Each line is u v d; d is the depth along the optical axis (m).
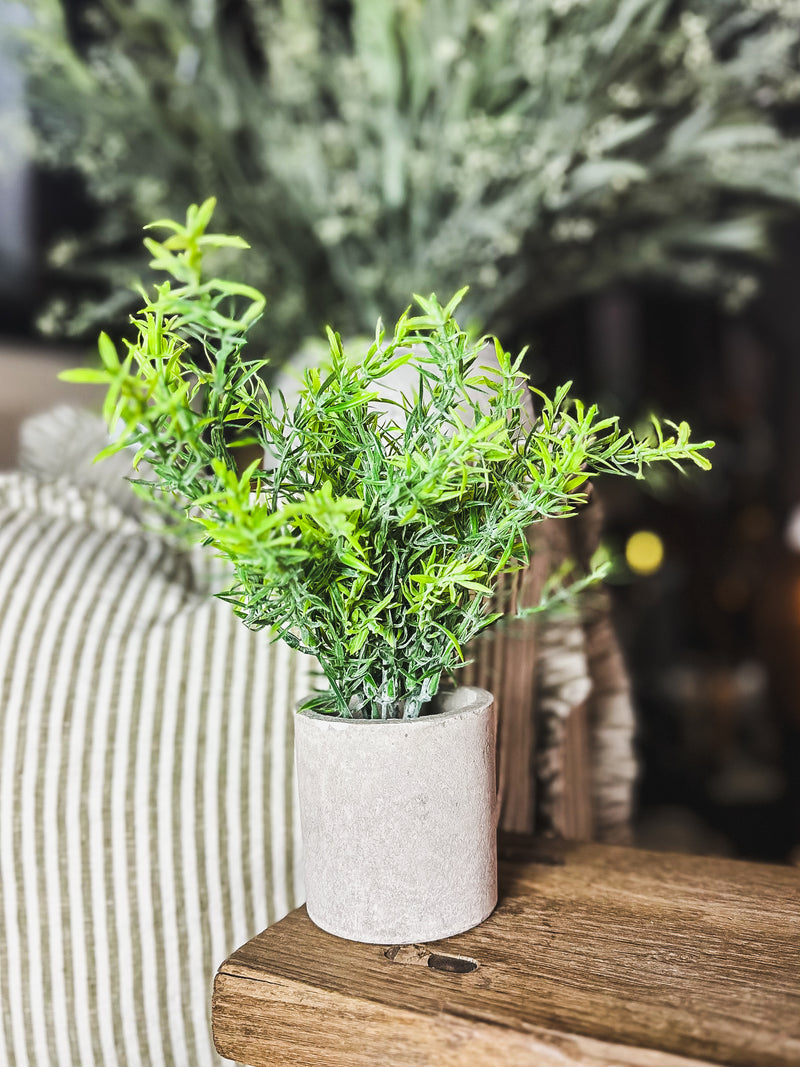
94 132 1.42
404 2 1.29
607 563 0.60
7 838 0.67
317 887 0.54
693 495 3.99
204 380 0.45
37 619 0.70
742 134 1.32
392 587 0.50
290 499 0.48
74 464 0.95
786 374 4.27
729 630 3.63
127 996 0.68
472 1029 0.43
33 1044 0.68
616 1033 0.42
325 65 1.44
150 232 1.64
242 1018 0.49
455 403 0.48
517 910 0.56
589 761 0.96
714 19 1.39
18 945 0.67
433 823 0.51
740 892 0.58
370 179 1.38
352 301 1.43
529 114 1.30
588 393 3.82
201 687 0.71
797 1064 0.40
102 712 0.69
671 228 1.46
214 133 1.40
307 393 0.49
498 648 0.74
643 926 0.54
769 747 2.90
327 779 0.52
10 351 1.88
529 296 1.47
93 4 1.75
